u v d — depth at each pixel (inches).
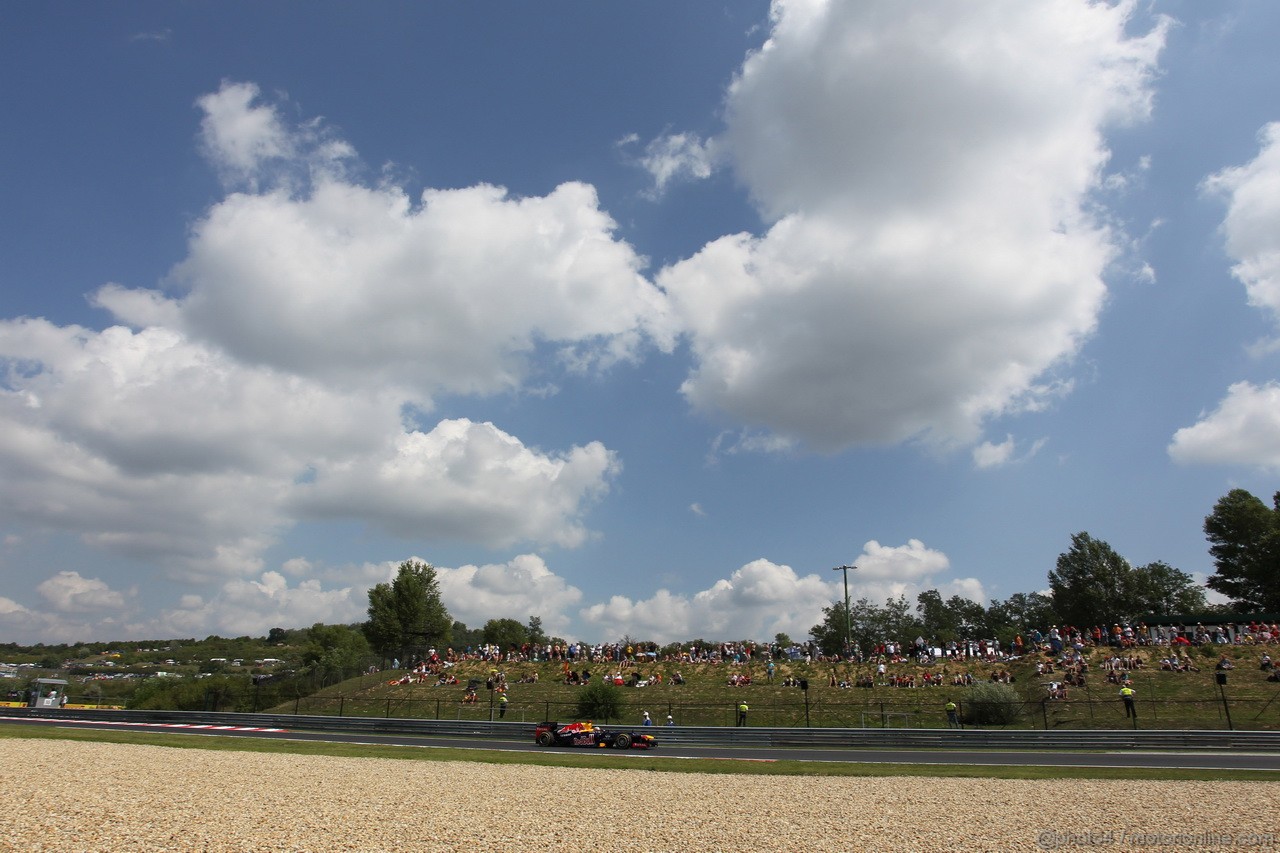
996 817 605.9
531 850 487.2
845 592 2506.2
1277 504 3216.0
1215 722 1393.9
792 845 509.4
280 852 462.9
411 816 584.7
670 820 589.9
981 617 4547.2
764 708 1724.9
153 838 482.9
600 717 1697.8
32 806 569.9
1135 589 3388.3
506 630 4891.7
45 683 2175.2
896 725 1579.7
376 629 3129.9
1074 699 1598.2
